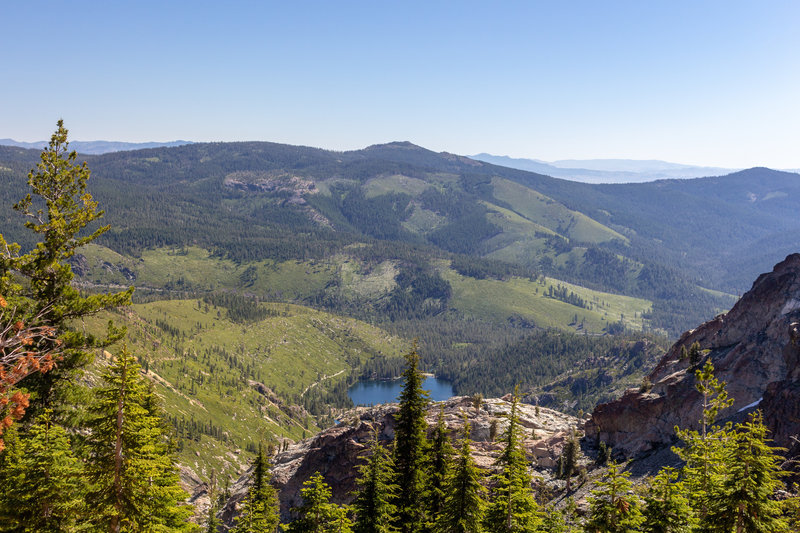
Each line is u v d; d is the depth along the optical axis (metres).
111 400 30.56
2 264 45.25
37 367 28.11
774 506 34.16
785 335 84.44
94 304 48.94
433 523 48.72
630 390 98.62
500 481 41.78
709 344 105.88
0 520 33.34
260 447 68.69
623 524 35.44
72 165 49.75
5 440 35.03
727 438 37.28
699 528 35.53
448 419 106.19
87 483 31.67
